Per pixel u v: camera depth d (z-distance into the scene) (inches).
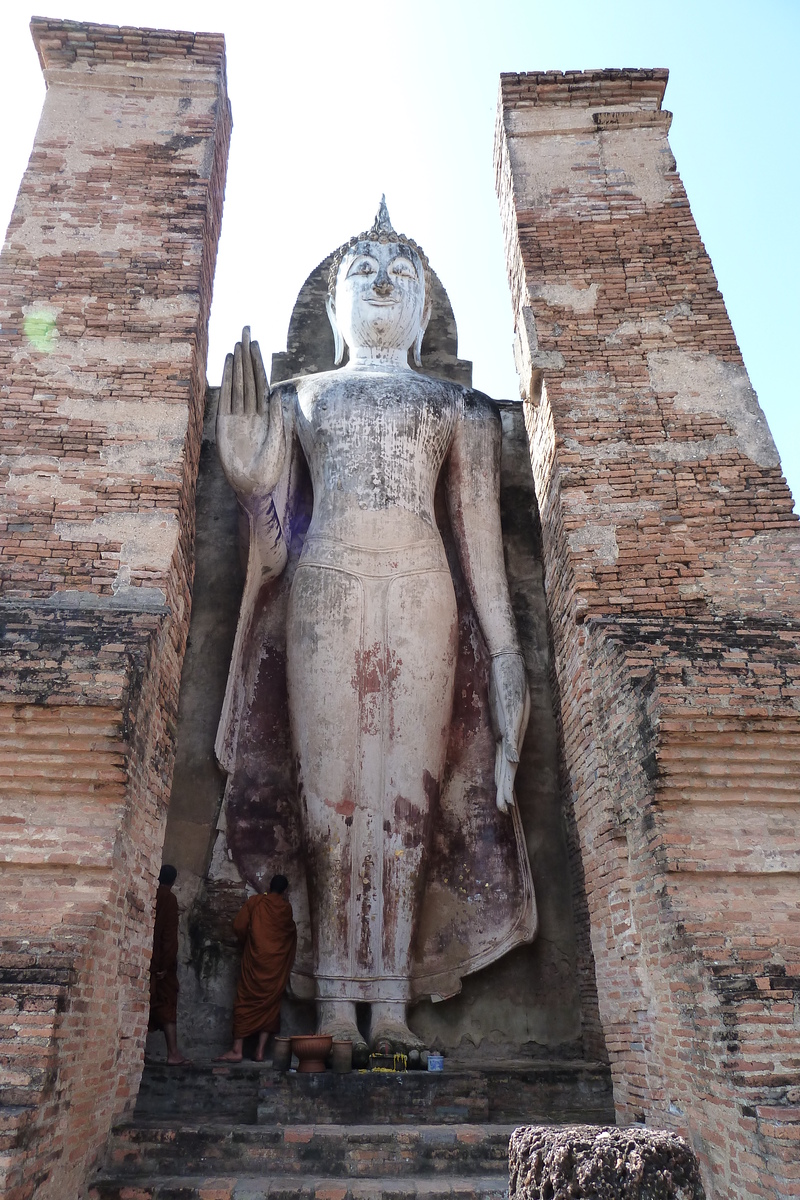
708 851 242.1
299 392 417.1
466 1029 346.9
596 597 311.1
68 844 240.5
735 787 248.8
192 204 374.0
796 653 268.4
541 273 378.0
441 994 344.5
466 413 418.9
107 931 241.6
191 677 402.9
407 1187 225.5
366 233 472.1
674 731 248.1
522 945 355.3
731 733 249.1
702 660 262.7
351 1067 293.7
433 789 359.6
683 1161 118.8
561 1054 343.3
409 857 344.5
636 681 267.6
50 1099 202.8
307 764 354.9
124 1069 258.2
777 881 240.7
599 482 330.6
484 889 360.8
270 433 366.3
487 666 390.9
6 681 247.3
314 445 398.9
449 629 375.9
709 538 317.1
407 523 380.2
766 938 229.5
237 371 369.1
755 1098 199.2
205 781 380.8
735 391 347.3
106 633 265.3
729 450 334.3
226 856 361.1
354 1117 269.4
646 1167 117.0
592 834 301.6
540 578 428.1
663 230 387.5
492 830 369.1
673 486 327.9
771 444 335.0
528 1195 124.1
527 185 402.0
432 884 362.3
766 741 249.4
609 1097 290.4
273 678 391.5
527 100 423.2
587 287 374.0
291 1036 289.7
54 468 312.7
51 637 260.2
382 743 357.4
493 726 379.6
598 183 401.4
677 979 235.5
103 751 245.3
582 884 350.3
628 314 366.6
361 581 370.0
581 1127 132.1
